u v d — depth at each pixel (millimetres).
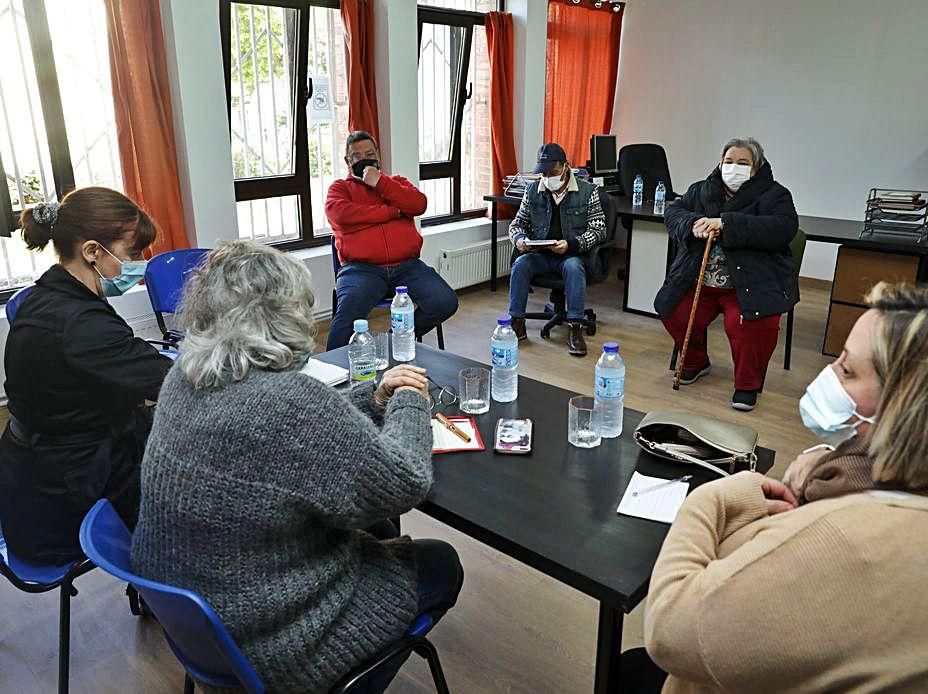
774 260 3369
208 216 3916
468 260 5344
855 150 5438
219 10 3799
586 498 1422
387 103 4590
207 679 1206
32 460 1636
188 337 1177
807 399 1013
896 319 838
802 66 5535
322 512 1088
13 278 3488
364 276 3717
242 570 1079
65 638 1617
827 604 755
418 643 1318
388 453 1151
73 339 1604
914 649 725
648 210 4730
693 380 3775
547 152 4180
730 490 1031
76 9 3396
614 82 6508
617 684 1306
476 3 5273
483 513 1366
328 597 1179
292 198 4566
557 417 1777
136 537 1156
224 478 1049
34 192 3461
